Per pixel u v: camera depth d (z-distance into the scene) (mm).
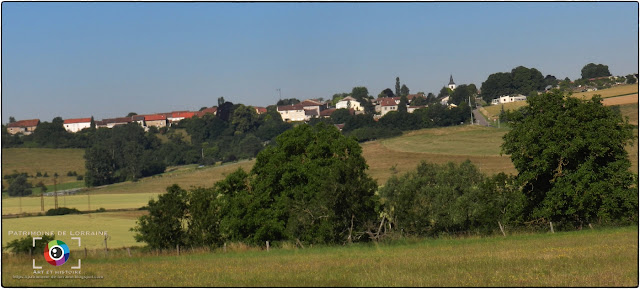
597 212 48188
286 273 28828
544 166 48500
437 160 119062
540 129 49594
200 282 26875
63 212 90500
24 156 182750
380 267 29688
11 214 90250
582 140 47719
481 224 50219
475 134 141875
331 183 45688
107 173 156375
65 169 171500
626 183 48562
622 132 49000
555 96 51156
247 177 54250
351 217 45938
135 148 183375
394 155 128000
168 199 48938
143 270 31391
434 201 52531
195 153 194375
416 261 31484
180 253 42656
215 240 49562
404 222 46188
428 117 191375
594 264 28078
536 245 37000
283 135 55594
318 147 53281
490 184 51188
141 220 48719
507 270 27375
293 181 52344
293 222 45875
